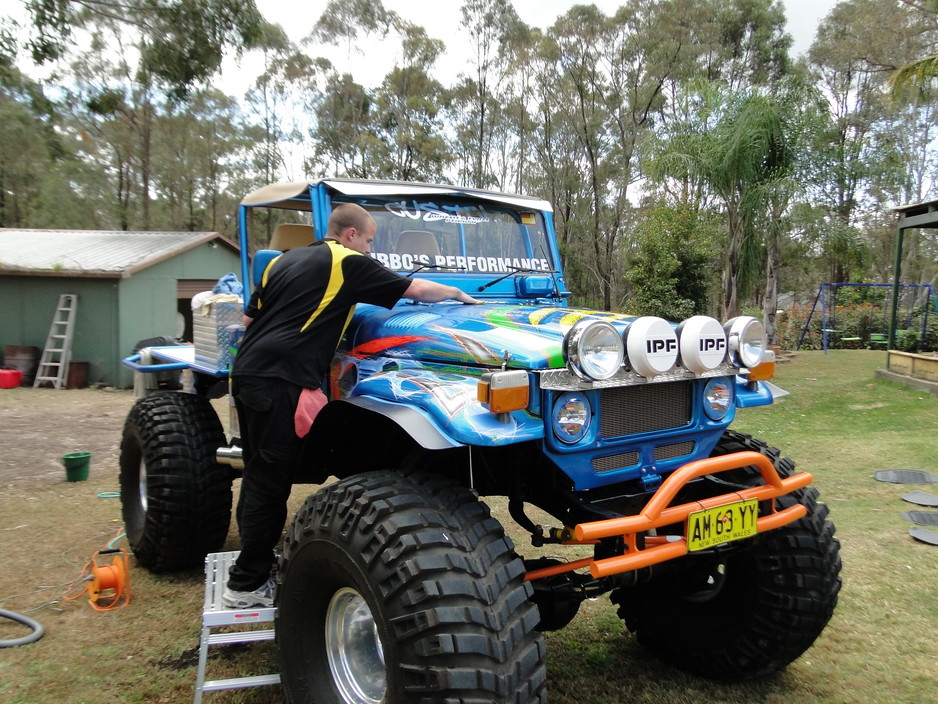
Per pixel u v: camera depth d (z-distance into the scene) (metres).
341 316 2.88
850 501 5.79
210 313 4.06
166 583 4.20
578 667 3.33
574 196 31.61
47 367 13.49
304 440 2.98
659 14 28.81
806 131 12.99
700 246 15.30
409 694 2.03
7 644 3.38
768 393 3.09
